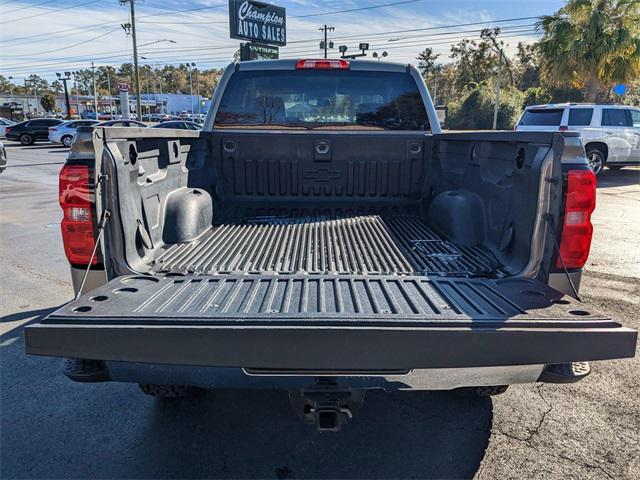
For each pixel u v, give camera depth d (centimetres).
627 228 812
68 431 293
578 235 237
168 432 292
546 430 293
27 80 14162
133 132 253
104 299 209
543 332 183
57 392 337
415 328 182
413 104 404
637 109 1409
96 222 234
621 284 547
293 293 223
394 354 183
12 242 743
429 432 291
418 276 251
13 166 1898
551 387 345
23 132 3119
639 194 1160
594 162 1392
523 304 207
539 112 1445
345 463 264
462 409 316
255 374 197
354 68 395
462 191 335
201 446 278
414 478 252
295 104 404
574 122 1380
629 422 301
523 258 250
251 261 278
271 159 396
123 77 13162
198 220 320
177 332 183
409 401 325
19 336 421
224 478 253
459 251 296
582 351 185
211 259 279
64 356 186
